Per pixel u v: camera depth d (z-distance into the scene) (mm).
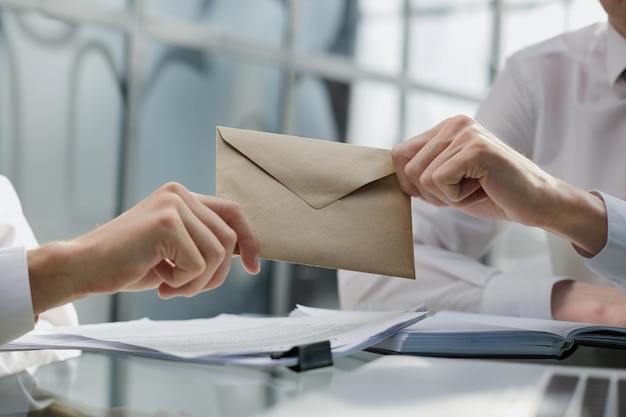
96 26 3248
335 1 4324
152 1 3465
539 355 640
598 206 788
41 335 663
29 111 3061
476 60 5184
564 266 1206
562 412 424
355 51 4469
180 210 606
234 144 688
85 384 521
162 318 3574
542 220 754
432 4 4879
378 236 688
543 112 1228
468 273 1020
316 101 4266
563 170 1219
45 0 3047
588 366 586
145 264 598
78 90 3215
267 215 667
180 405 453
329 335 641
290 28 4102
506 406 439
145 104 3480
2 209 918
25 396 485
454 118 725
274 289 4078
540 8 4977
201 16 3678
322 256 665
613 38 1171
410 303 1039
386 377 530
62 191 3195
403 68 4734
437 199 736
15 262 597
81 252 602
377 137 4602
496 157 698
